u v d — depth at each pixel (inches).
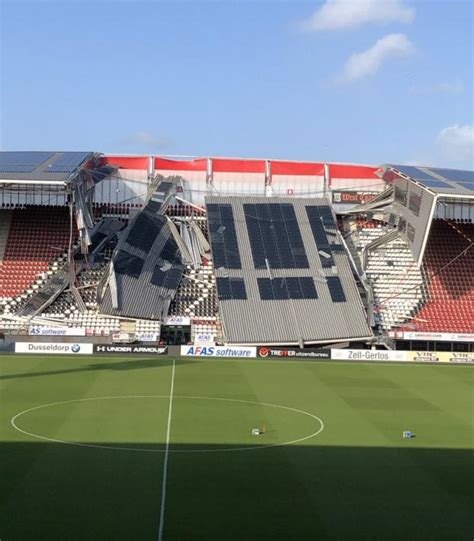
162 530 895.1
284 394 1887.3
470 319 2989.7
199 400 1763.0
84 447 1282.0
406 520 955.3
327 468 1186.6
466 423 1572.3
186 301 2960.1
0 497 1003.3
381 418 1605.6
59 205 3358.8
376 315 2974.9
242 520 938.1
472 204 3157.0
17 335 2714.1
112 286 2864.2
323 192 3585.1
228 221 3280.0
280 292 2965.1
